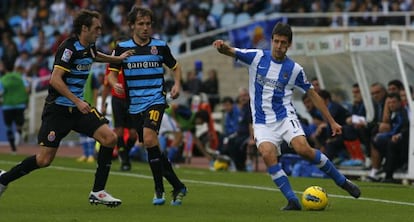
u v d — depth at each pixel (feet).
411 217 101.60
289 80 107.24
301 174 172.14
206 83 250.98
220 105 250.57
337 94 195.42
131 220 97.25
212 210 107.65
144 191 133.59
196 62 247.91
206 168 196.24
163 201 113.29
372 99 177.47
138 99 112.16
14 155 231.71
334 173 108.68
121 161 178.40
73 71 104.83
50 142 104.99
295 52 182.60
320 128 171.83
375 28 196.54
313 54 181.68
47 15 344.90
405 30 197.98
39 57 312.29
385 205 115.24
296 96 204.33
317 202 106.83
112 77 113.70
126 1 325.83
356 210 108.37
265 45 263.29
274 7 299.38
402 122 157.69
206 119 199.41
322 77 194.59
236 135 189.47
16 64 309.22
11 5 364.99
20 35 333.01
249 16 305.32
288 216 100.94
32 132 290.76
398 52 155.74
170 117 195.62
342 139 170.30
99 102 203.00
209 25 298.76
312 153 107.14
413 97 155.63
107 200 107.86
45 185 142.72
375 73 184.75
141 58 111.75
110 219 98.12
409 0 278.05
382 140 157.89
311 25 271.08
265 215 102.01
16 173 106.32
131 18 112.57
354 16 260.42
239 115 193.16
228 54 108.27
